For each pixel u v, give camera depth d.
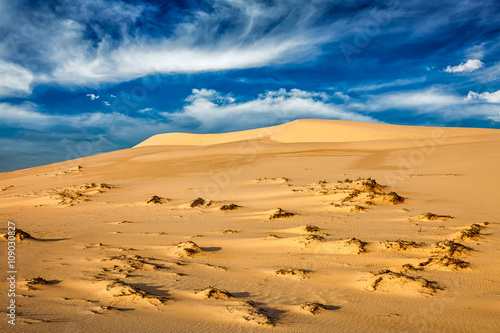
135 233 19.67
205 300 9.11
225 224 21.36
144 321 7.53
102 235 19.27
